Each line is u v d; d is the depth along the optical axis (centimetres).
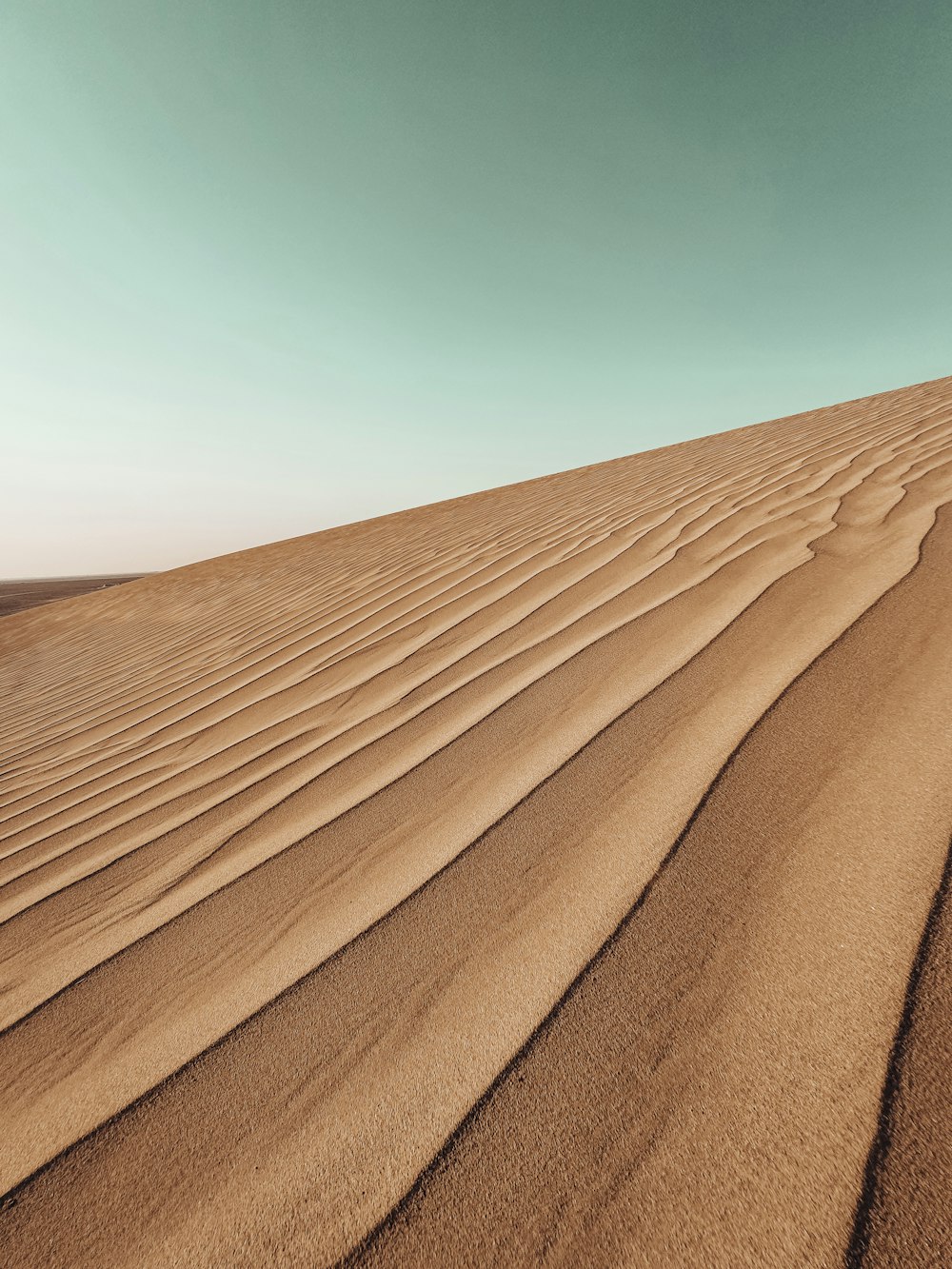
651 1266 63
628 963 98
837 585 226
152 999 114
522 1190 71
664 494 500
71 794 243
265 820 172
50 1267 73
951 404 584
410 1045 93
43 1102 97
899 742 135
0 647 1031
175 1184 80
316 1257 69
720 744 150
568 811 140
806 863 109
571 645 238
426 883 128
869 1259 60
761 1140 71
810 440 591
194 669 415
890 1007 82
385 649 303
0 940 146
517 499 874
